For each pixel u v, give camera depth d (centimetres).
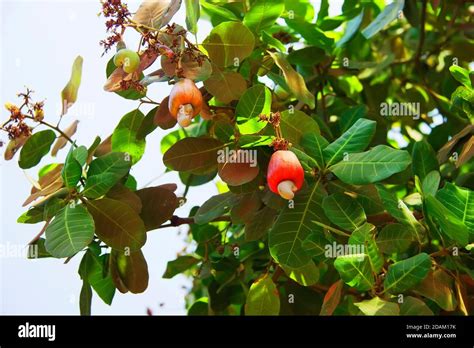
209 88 175
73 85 184
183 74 168
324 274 200
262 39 187
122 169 173
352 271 163
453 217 161
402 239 170
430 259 162
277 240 170
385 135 202
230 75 176
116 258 180
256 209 182
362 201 175
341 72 214
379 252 164
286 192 161
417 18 220
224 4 197
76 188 173
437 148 205
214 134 181
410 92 226
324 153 171
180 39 170
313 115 190
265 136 170
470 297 175
